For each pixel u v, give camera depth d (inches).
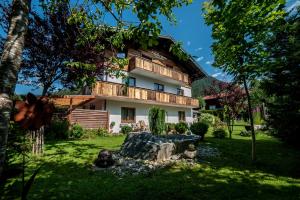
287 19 213.5
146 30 104.7
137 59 721.6
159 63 907.4
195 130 514.3
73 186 180.4
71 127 507.5
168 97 886.4
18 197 153.0
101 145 395.9
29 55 334.6
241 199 158.9
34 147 279.7
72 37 317.1
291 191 174.9
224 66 258.7
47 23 323.3
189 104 1037.2
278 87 256.5
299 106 246.7
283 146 413.7
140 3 103.7
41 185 179.3
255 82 267.1
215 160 296.2
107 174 217.5
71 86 361.7
